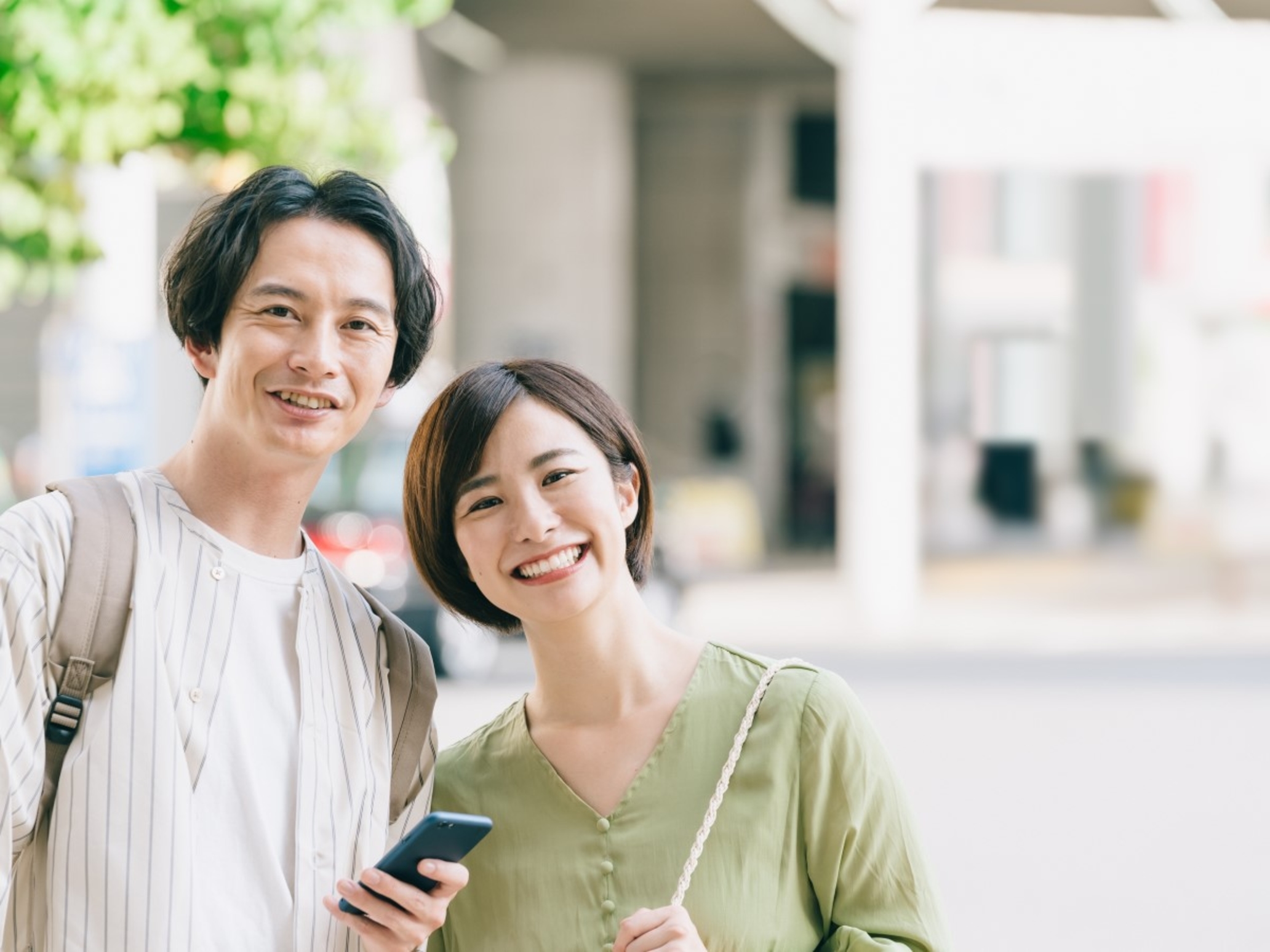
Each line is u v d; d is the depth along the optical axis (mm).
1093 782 10852
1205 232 22797
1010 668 16234
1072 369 23688
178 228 9273
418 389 14289
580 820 3176
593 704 3244
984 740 12289
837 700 3197
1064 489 23844
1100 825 9711
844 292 20797
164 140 8445
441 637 13836
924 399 24047
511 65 27844
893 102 18578
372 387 3162
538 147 27953
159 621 3008
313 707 3119
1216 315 22875
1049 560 23906
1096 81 18516
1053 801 10297
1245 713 13453
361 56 10164
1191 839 9414
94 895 2855
